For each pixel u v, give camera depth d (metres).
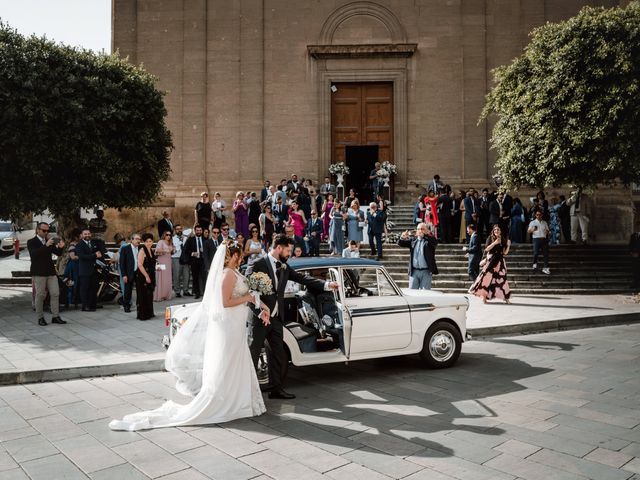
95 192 14.85
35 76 13.38
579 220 19.12
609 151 14.07
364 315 7.32
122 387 7.08
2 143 13.24
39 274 10.79
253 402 5.87
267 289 6.07
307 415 5.87
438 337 7.84
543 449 4.91
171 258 14.59
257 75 22.34
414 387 6.93
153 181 16.41
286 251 6.67
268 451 4.89
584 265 16.56
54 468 4.57
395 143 22.27
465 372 7.65
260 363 6.74
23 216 15.14
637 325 11.32
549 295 14.81
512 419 5.69
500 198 18.66
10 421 5.76
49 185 14.29
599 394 6.52
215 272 5.84
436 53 22.25
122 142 15.18
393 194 22.12
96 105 14.59
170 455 4.82
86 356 8.24
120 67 15.82
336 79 22.38
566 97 14.60
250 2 22.41
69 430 5.48
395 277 15.45
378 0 22.33
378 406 6.16
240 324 5.84
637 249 15.12
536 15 21.95
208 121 22.39
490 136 22.08
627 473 4.44
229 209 22.08
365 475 4.40
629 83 13.62
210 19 22.44
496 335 10.35
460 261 16.44
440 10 22.27
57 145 13.69
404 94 22.22
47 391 6.92
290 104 22.36
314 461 4.67
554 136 14.71
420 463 4.62
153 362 7.98
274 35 22.42
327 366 8.09
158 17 22.45
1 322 11.18
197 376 6.07
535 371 7.62
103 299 13.69
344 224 17.80
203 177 22.20
